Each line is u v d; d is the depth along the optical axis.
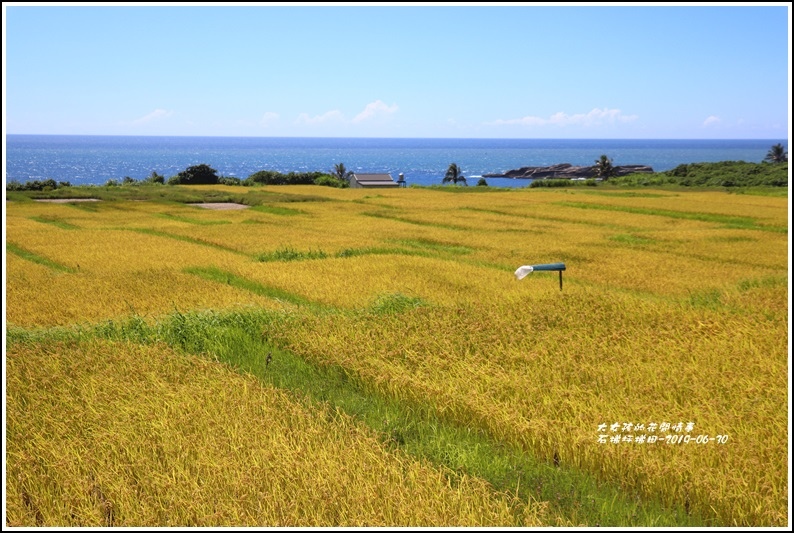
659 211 51.00
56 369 11.27
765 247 31.53
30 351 12.30
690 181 91.25
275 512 6.73
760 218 44.91
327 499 6.86
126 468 7.70
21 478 7.45
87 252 28.05
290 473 7.36
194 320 14.27
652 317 14.75
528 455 8.30
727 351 11.73
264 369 11.78
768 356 11.54
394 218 46.84
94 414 9.27
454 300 17.59
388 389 10.45
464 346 12.45
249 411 9.26
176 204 57.12
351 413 9.75
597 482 7.66
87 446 8.41
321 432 8.58
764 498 6.82
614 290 20.45
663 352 11.81
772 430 8.27
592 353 11.81
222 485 7.26
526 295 17.88
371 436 8.64
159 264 24.72
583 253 28.72
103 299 17.84
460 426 9.27
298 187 79.44
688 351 11.90
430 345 12.44
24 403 10.01
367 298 17.86
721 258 28.41
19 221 41.47
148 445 8.24
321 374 11.54
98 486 7.39
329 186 88.69
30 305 17.09
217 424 8.77
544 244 32.12
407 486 7.22
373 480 7.26
